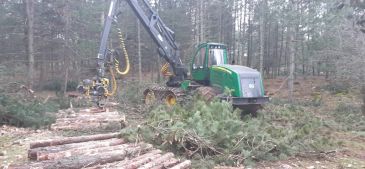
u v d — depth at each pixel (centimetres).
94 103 1295
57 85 2495
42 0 2250
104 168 563
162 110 880
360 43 1534
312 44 2064
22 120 998
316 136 895
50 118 1037
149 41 3228
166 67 1449
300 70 3219
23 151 723
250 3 2973
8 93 1234
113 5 1240
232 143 728
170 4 3381
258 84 1197
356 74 1560
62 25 2209
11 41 2489
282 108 1389
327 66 2039
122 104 1413
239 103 1152
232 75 1183
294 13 2002
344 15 1591
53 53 2358
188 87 1334
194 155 709
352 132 1097
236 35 3550
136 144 711
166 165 617
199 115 802
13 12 2350
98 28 2419
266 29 3478
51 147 663
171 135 720
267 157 734
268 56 3434
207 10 2989
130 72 3491
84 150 644
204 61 1323
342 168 709
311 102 1850
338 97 2033
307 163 738
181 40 3098
